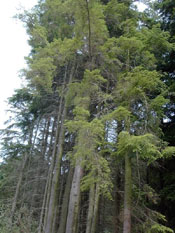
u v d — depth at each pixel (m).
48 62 8.15
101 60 8.62
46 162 14.41
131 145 5.91
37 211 14.45
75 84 7.86
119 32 9.98
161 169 9.24
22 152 15.03
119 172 9.23
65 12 9.34
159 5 10.78
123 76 7.20
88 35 8.01
